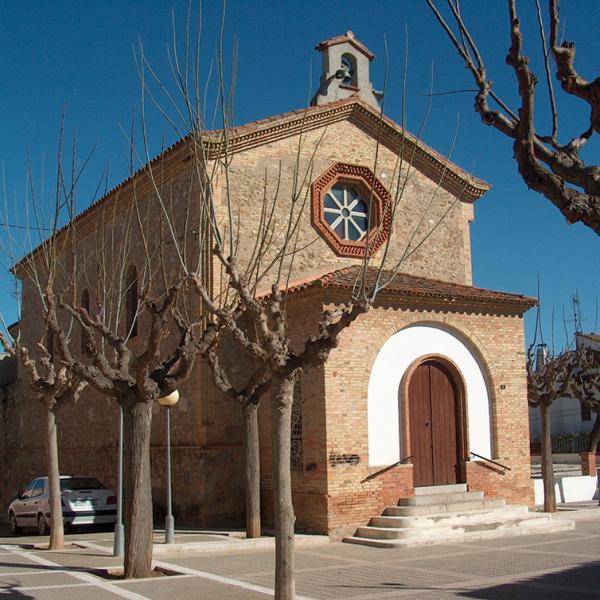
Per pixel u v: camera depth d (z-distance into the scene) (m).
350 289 19.62
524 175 7.40
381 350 20.23
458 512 19.73
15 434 37.09
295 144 23.55
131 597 11.98
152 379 14.17
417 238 25.14
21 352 17.88
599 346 34.06
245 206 22.27
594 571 14.30
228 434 21.34
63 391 19.16
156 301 14.02
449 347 21.48
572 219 7.28
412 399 20.73
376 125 25.05
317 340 10.84
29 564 15.81
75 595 12.22
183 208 22.53
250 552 17.27
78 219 28.33
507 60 7.32
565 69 7.61
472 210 26.64
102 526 23.22
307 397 19.67
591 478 27.97
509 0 7.25
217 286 21.25
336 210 24.31
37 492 23.58
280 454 10.64
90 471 28.73
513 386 22.23
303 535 18.59
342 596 12.22
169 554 16.80
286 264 22.77
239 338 11.82
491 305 22.09
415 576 14.02
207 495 20.78
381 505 19.42
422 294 20.73
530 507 22.09
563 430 56.25
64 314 31.27
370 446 19.64
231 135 18.86
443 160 25.80
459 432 21.36
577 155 7.54
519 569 14.64
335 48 26.89
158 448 22.91
